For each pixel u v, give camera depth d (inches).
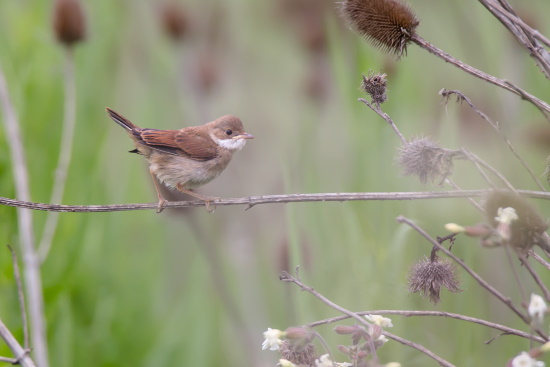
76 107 511.5
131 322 483.5
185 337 465.7
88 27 477.1
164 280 533.6
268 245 524.7
